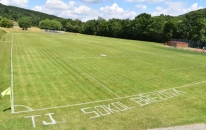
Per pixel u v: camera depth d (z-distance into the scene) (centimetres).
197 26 7912
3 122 1145
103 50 4509
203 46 7319
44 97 1540
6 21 13925
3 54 3181
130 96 1664
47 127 1120
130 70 2588
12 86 1741
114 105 1470
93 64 2839
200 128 1163
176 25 8950
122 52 4347
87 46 5197
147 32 10081
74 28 15575
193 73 2623
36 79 1973
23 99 1478
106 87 1858
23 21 13775
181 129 1143
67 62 2869
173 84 2067
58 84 1866
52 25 16075
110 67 2702
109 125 1177
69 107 1391
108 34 12781
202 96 1745
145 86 1948
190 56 4369
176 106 1504
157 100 1606
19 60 2800
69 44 5447
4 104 1375
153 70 2662
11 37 6681
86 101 1512
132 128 1155
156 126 1190
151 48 5728
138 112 1370
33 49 3966
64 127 1129
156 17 10144
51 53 3594
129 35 11388
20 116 1225
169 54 4506
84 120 1223
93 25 13738
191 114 1377
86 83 1944
